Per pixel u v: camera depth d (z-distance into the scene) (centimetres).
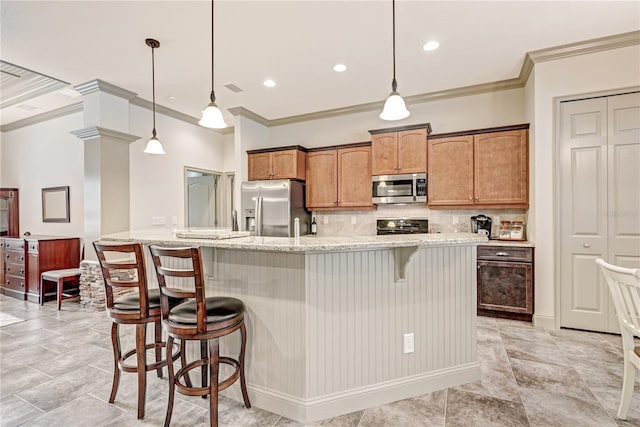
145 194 443
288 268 185
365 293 194
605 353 257
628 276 154
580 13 252
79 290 432
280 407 187
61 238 446
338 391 188
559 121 308
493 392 206
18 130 545
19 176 543
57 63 329
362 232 470
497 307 341
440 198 395
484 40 292
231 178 589
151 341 276
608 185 292
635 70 283
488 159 372
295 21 260
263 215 460
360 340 193
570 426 172
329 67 343
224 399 203
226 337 206
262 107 470
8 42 288
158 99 433
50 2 232
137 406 192
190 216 606
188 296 160
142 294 182
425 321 209
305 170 485
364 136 475
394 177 416
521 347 271
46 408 192
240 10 245
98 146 379
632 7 244
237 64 333
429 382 208
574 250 305
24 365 247
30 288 434
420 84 390
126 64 332
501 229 376
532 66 327
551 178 313
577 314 305
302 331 181
